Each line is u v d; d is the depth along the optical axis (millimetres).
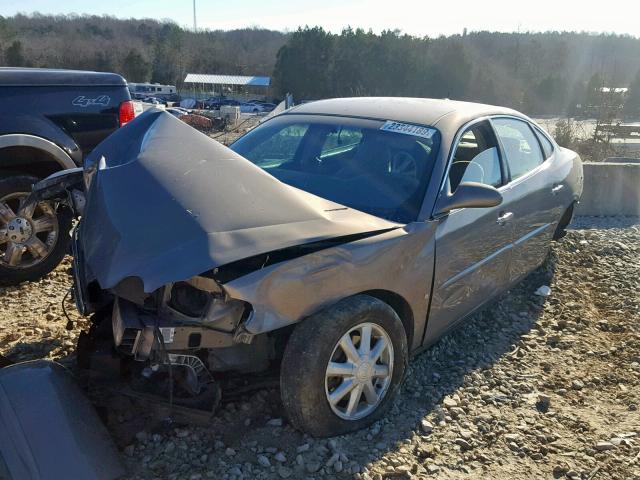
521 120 5035
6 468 2441
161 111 3789
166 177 3070
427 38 89938
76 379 3146
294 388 2861
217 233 2711
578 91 70125
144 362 3146
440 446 3141
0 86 4934
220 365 3039
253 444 2998
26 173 5055
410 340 3535
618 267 6148
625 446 3246
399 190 3629
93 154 3789
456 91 83438
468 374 3908
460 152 3951
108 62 102688
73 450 2580
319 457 2922
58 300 4746
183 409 2857
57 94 5199
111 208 3004
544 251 5250
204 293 2875
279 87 94812
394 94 86875
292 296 2811
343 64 88750
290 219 2916
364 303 3008
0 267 4949
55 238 5176
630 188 8438
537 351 4324
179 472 2783
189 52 120688
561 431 3371
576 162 5910
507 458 3107
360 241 3074
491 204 3436
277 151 4270
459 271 3764
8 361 3451
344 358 3045
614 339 4594
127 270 2646
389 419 3324
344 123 4223
